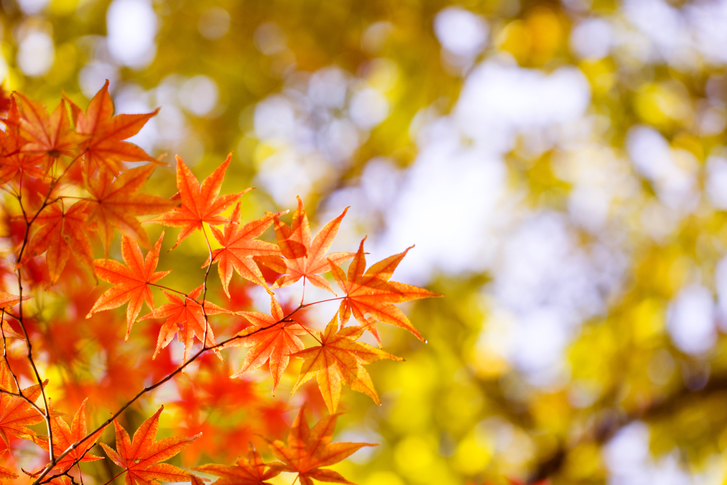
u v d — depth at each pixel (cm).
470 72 618
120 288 148
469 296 670
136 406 250
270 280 240
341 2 568
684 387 596
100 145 128
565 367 672
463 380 639
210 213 148
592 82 613
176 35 560
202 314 157
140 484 142
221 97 595
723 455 561
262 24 576
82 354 242
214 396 242
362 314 145
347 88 638
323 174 662
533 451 641
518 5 572
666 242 650
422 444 592
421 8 573
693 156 612
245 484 128
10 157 133
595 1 570
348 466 557
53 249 137
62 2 488
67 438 143
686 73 604
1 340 206
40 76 463
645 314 637
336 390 144
